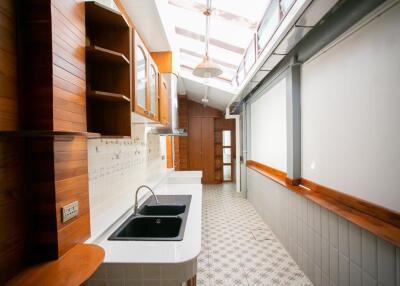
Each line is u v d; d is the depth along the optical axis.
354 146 1.73
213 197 5.68
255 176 4.63
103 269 1.17
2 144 0.83
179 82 5.29
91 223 1.53
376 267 1.38
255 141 4.85
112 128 1.44
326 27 1.77
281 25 1.82
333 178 2.02
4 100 0.84
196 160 7.45
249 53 3.09
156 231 1.83
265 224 3.78
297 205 2.49
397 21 1.34
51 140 0.96
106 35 1.41
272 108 3.62
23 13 0.94
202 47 3.33
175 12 2.56
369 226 1.39
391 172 1.40
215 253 2.79
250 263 2.56
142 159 2.73
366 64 1.59
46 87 0.93
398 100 1.34
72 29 1.08
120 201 2.04
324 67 2.12
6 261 0.84
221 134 7.66
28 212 0.95
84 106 1.17
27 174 0.95
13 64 0.89
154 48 3.17
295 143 2.64
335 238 1.79
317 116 2.27
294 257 2.59
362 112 1.64
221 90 4.75
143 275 1.17
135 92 1.49
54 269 0.90
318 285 2.05
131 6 2.13
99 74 1.42
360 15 1.51
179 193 2.71
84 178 1.21
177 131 3.07
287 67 2.74
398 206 1.36
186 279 1.20
